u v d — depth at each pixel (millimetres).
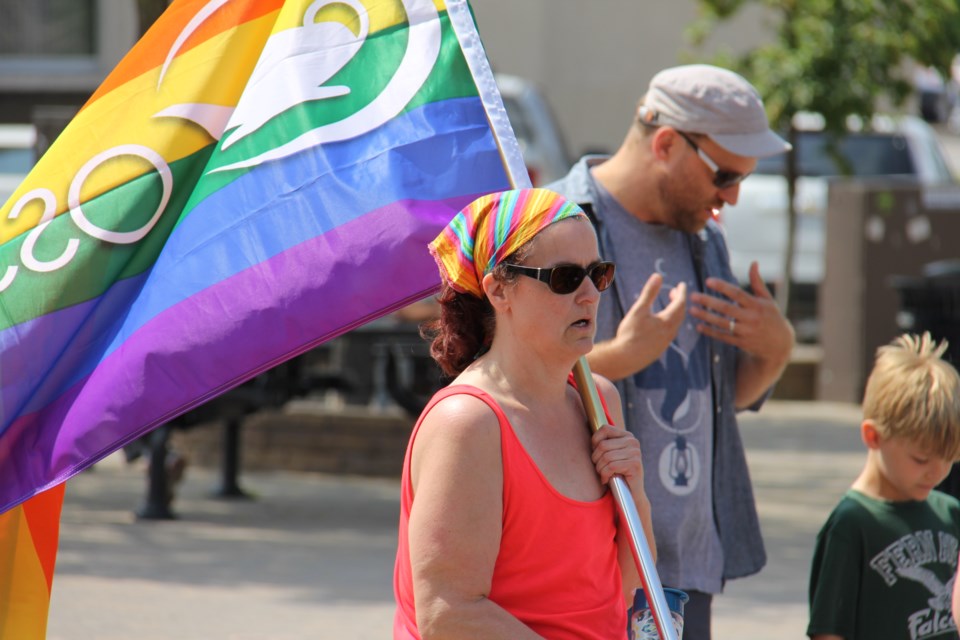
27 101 79438
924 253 53750
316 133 14250
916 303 33594
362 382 42469
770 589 27500
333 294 13734
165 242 14328
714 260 16625
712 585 15758
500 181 13883
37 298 14148
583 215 10992
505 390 11023
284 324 13766
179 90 14484
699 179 15484
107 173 14352
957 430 14688
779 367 16125
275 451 41875
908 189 53812
